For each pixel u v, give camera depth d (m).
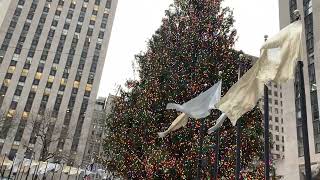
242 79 7.94
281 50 7.39
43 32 84.00
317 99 29.94
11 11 83.88
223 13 22.41
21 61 79.44
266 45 7.50
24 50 80.81
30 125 70.00
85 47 85.19
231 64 19.67
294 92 33.28
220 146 17.14
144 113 19.08
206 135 17.36
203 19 21.56
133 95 22.02
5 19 82.44
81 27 87.25
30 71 78.94
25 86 77.00
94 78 82.19
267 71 7.36
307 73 32.25
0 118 58.72
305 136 6.18
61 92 78.44
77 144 72.56
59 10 87.69
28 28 83.56
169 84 19.25
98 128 81.06
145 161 18.92
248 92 7.82
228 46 20.28
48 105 76.12
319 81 29.45
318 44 31.09
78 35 86.00
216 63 19.38
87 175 36.12
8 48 79.88
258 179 17.44
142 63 24.05
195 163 16.61
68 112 76.25
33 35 83.06
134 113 20.55
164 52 21.02
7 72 77.44
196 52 20.23
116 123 21.81
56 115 75.06
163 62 20.17
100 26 88.94
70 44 84.44
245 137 17.61
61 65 81.44
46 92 77.62
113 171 24.53
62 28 85.75
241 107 7.79
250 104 7.73
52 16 86.44
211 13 22.28
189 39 20.56
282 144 103.06
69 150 70.75
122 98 22.70
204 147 16.45
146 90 19.88
